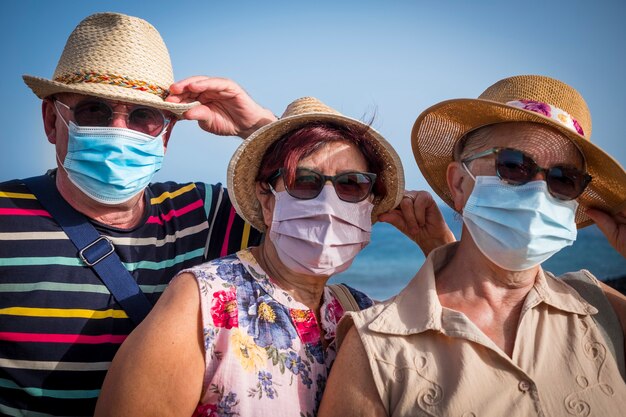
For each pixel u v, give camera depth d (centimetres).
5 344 273
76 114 284
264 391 229
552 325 239
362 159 271
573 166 243
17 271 277
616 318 249
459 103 250
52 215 289
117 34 292
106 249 290
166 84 308
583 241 2553
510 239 238
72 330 278
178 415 225
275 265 269
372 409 217
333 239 256
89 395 280
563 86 250
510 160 243
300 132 262
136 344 228
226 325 237
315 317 260
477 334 223
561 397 219
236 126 344
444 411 210
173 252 316
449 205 311
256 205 296
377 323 231
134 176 289
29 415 274
